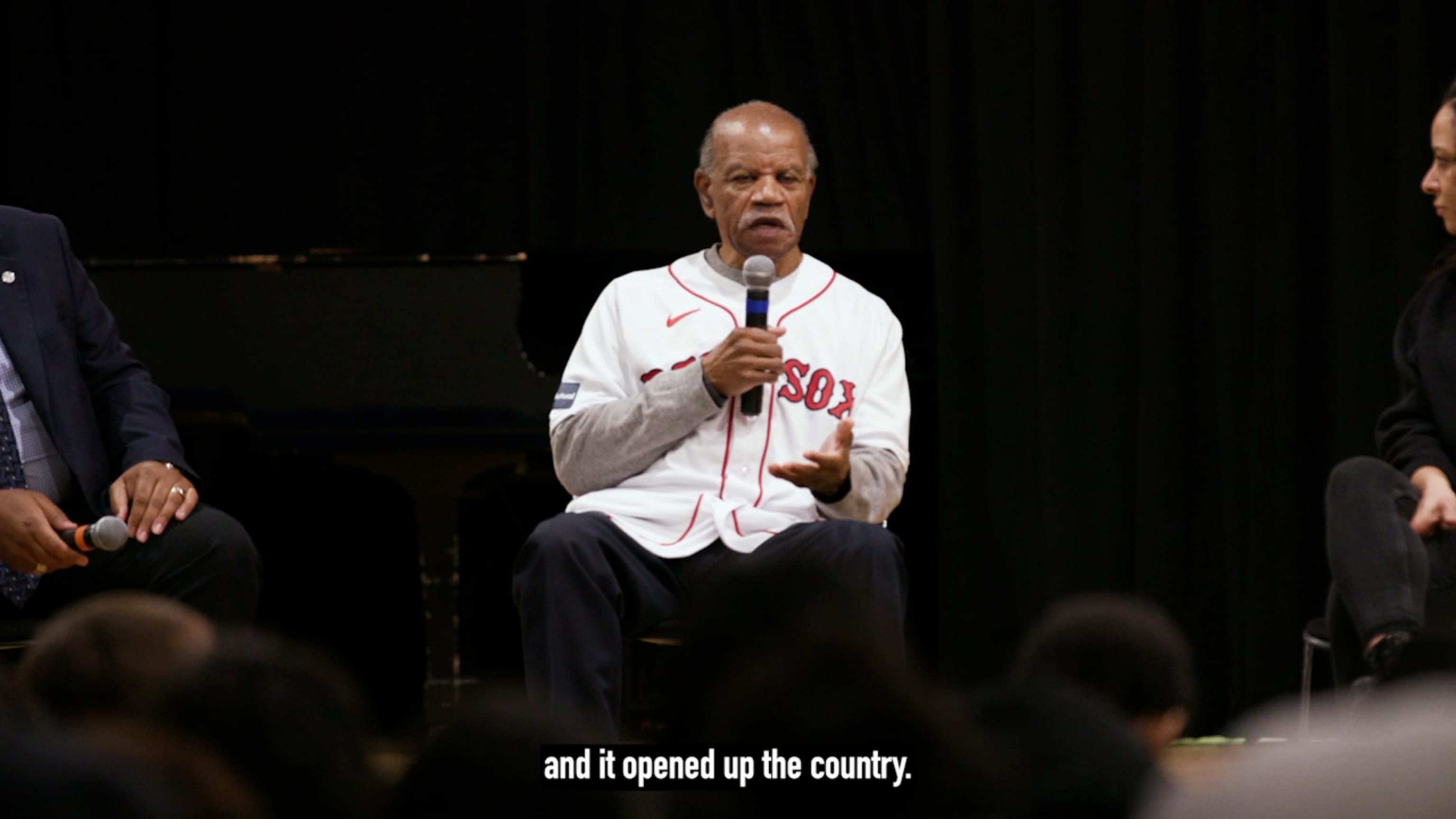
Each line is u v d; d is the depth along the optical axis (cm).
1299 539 1099
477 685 1040
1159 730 340
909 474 1166
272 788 236
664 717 273
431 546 1032
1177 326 1118
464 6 1311
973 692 306
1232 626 1120
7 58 1349
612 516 701
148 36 1338
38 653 343
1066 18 1146
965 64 1203
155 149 1342
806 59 1244
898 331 758
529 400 1029
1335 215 1067
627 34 1280
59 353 744
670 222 1283
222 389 1038
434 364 1033
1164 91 1112
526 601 666
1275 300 1099
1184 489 1124
